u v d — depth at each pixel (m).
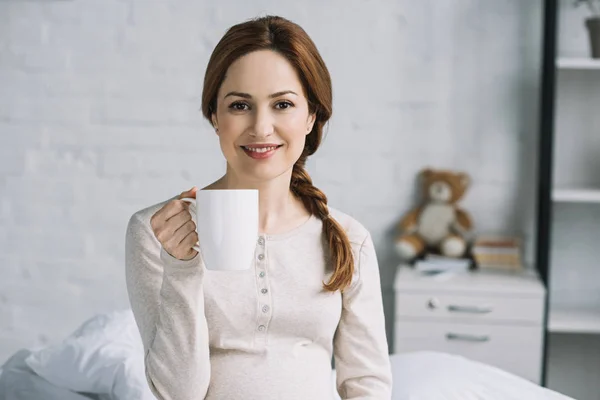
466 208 3.40
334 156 3.41
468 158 3.38
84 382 2.04
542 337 3.03
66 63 3.41
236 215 1.15
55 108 3.43
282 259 1.41
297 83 1.32
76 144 3.44
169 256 1.23
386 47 3.36
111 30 3.40
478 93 3.36
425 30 3.35
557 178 3.38
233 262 1.17
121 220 3.46
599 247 3.38
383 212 3.42
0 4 3.39
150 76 3.41
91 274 3.48
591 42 3.11
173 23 3.39
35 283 3.49
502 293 3.02
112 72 3.41
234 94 1.29
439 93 3.36
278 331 1.40
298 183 1.49
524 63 3.33
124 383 1.99
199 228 1.17
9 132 3.45
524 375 3.04
